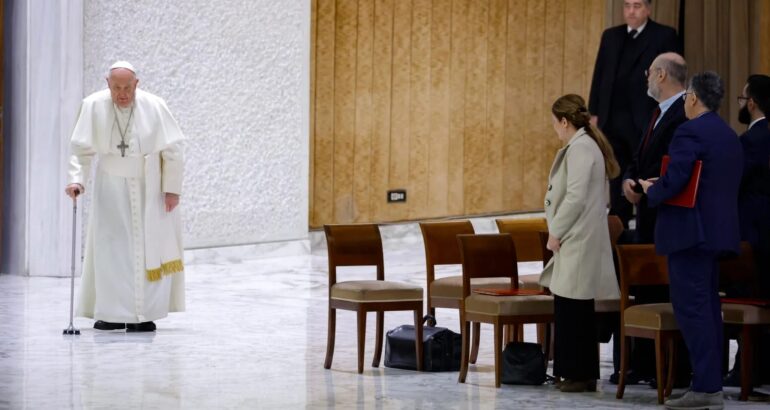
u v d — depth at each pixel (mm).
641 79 21750
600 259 13453
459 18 31594
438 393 13758
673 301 12711
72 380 14344
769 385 14453
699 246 12438
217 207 26203
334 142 29453
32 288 21578
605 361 16250
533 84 33500
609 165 13688
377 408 12984
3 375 14539
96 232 17656
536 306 13930
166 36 24891
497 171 32938
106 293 17578
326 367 15266
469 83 32031
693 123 12641
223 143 26203
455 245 15703
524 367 14219
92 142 17594
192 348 16531
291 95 27547
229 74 26188
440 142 31562
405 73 30672
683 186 12461
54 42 22734
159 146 17719
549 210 13703
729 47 33125
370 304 14812
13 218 23297
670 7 33062
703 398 12617
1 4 22875
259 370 15094
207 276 23875
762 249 14195
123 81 17438
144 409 12891
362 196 30125
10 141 23219
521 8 32938
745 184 14258
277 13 27078
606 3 34656
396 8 30328
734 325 13391
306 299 21188
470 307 14203
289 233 27766
